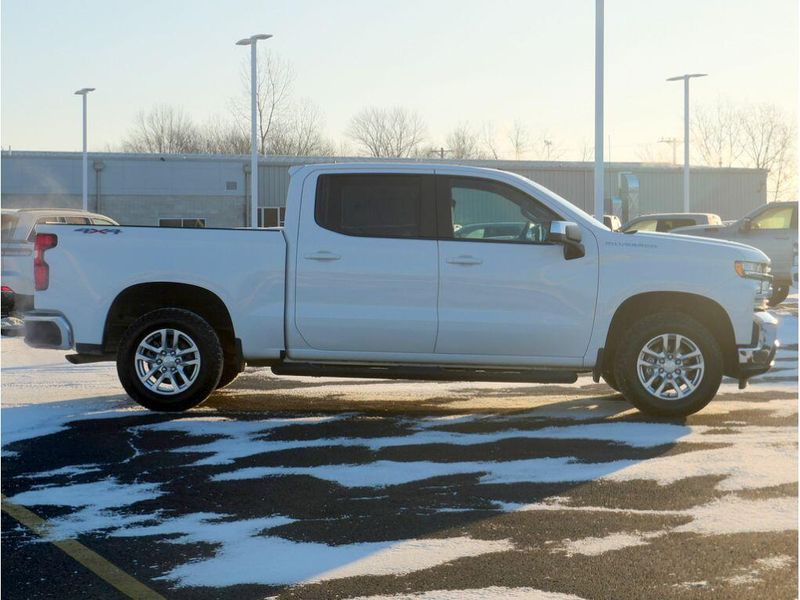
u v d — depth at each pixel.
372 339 8.84
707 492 6.30
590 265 8.79
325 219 8.91
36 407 9.35
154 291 9.20
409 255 8.80
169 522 5.77
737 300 8.80
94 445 7.75
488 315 8.79
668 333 8.69
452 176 8.91
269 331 8.91
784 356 13.33
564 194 54.22
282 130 69.19
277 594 4.64
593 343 8.83
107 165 49.09
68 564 5.08
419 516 5.84
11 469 7.02
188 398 9.00
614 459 7.19
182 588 4.74
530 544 5.31
